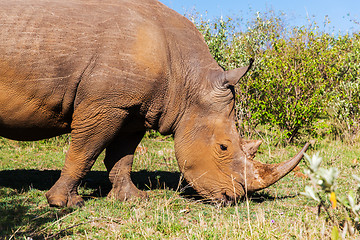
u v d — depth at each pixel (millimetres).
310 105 11930
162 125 6180
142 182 7652
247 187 5859
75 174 5953
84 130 5785
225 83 5953
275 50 13227
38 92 5629
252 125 12523
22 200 6055
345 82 13703
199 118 6074
